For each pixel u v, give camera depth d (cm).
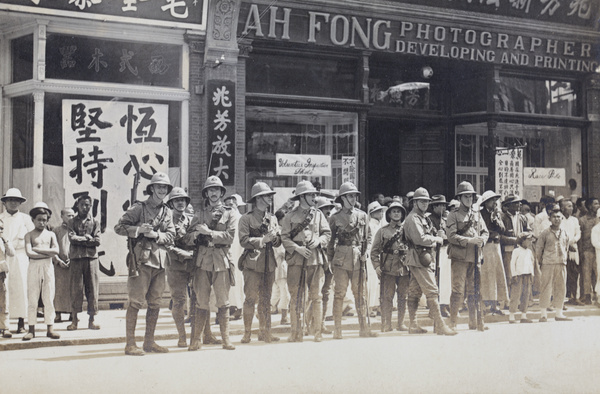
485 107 1425
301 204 840
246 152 1238
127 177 1161
